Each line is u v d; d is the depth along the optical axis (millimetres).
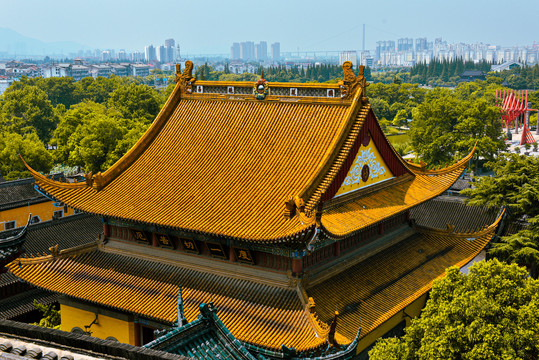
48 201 70562
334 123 40219
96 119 125438
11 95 161625
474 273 34562
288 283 35094
